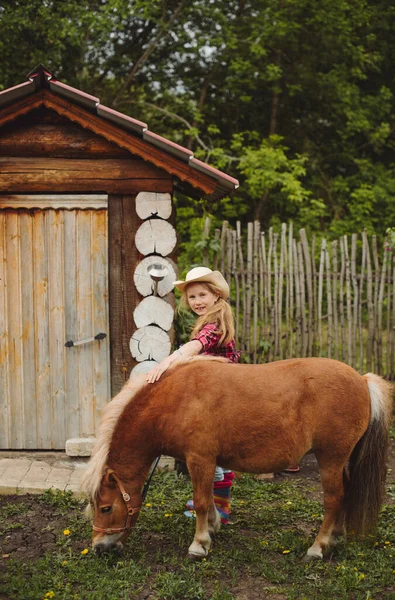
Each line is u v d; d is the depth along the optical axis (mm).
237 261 7219
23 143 5105
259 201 14398
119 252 5234
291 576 3525
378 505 3646
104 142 5129
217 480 4098
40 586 3348
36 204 5203
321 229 13625
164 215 5172
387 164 15414
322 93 14133
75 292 5281
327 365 3658
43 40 12602
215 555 3732
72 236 5250
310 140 15031
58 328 5301
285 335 7359
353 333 7410
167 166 5016
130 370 5285
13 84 12617
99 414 5328
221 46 13609
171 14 13414
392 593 3326
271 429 3521
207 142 14719
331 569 3535
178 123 14609
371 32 14922
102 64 13734
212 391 3553
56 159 5137
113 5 11977
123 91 13484
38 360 5312
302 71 14031
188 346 3791
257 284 7188
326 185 14523
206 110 14484
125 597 3258
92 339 5254
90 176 5148
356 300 7383
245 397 3541
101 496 3564
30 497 4637
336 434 3557
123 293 5250
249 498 4719
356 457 3719
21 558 3729
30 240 5250
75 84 13094
